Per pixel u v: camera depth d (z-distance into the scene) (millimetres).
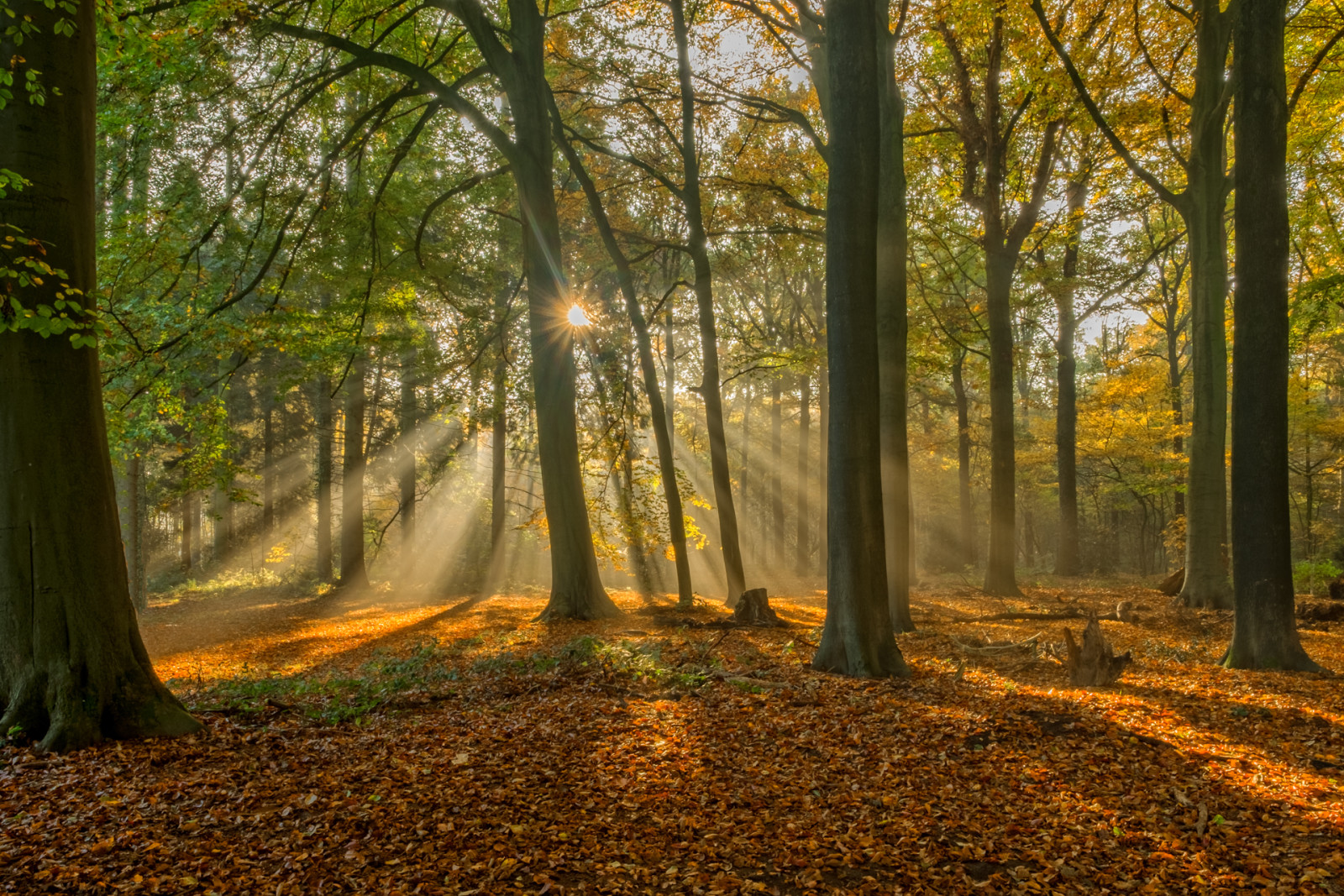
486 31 16391
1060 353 27766
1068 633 9547
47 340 6637
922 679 9422
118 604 6961
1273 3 10078
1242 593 10461
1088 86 18453
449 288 21766
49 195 6578
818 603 21500
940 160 22688
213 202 15156
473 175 22766
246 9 13102
